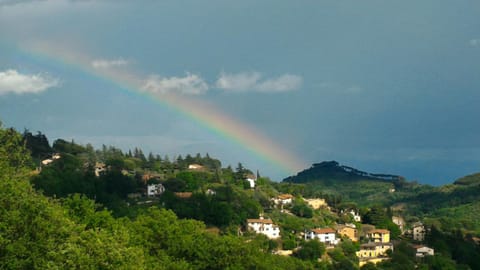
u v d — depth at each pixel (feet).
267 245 514.68
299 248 540.11
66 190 505.25
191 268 218.79
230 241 242.37
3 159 161.58
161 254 220.84
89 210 212.23
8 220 126.82
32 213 132.05
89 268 135.85
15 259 120.78
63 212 158.30
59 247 132.57
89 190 518.78
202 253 232.94
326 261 508.12
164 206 553.23
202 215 546.26
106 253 146.30
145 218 239.71
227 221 552.00
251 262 239.91
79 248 137.28
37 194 159.63
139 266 159.63
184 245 231.91
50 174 534.37
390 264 524.93
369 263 516.32
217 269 232.94
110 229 207.31
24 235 126.11
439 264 524.52
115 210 481.87
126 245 181.37
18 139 178.09
